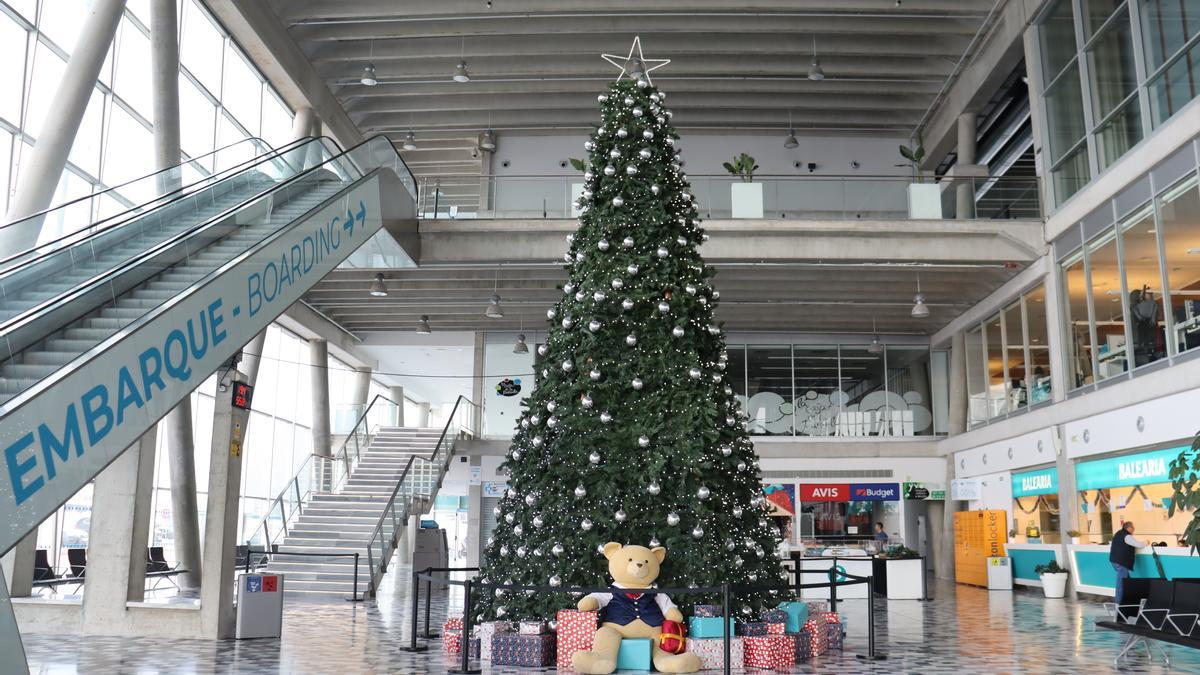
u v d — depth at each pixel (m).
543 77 21.20
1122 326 14.89
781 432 24.61
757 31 18.91
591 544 8.17
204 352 7.88
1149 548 13.40
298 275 10.49
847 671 7.86
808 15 18.84
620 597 8.00
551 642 8.12
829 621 9.45
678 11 18.12
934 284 19.97
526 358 25.36
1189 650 9.35
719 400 8.86
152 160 16.03
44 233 8.09
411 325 24.98
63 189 13.69
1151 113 13.99
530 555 8.41
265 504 23.98
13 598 10.26
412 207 17.33
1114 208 15.12
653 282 8.87
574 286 9.20
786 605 8.82
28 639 9.44
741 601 8.40
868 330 24.81
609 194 9.37
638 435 8.46
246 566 15.57
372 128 23.31
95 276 7.80
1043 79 17.72
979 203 17.84
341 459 21.80
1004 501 19.53
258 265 9.20
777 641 7.99
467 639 7.68
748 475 8.96
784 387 24.84
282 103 21.50
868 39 19.80
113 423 6.40
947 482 23.19
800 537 23.73
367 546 16.39
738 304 21.77
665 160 9.61
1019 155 24.72
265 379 24.00
